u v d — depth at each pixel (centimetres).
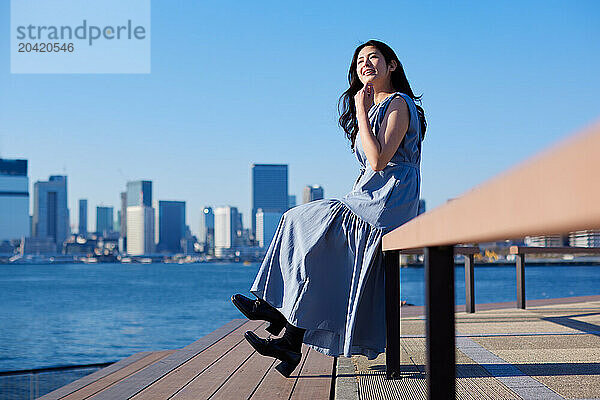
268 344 204
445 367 74
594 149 23
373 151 189
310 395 189
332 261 199
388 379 198
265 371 230
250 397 187
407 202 196
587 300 564
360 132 195
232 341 310
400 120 196
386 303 195
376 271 200
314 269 198
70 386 243
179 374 226
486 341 290
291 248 204
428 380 75
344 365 233
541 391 182
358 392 181
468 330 334
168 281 6278
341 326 197
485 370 217
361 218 196
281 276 205
